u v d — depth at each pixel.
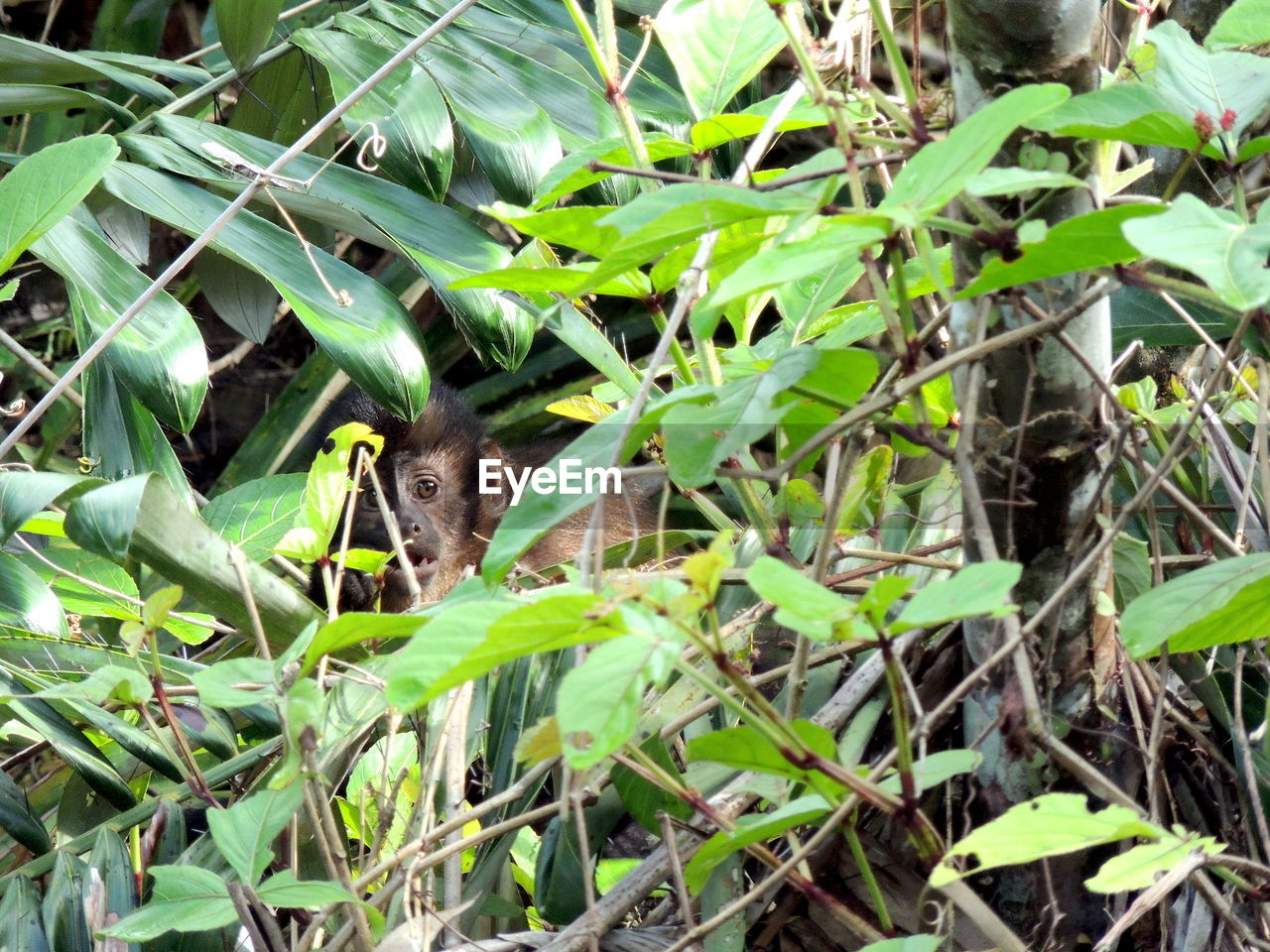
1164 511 1.41
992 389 1.02
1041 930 1.13
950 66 1.06
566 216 0.99
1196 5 1.48
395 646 1.58
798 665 1.06
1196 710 1.29
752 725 0.86
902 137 1.24
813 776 0.91
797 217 0.90
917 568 1.27
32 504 1.36
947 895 0.91
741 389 0.96
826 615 0.76
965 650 1.14
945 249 1.21
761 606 1.21
